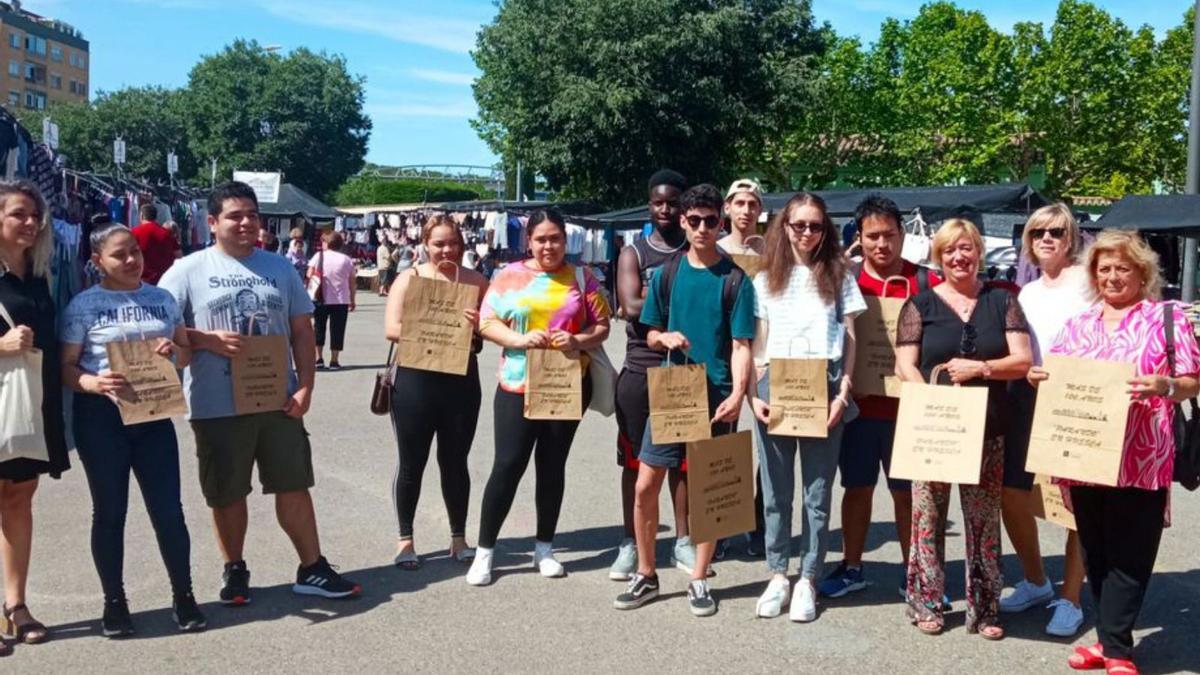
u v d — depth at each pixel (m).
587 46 28.58
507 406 5.41
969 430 4.41
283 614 4.98
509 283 5.50
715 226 5.04
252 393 4.92
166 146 60.56
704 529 4.91
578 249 23.42
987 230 16.02
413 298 5.50
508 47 29.78
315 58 63.09
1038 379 4.33
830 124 45.59
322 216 23.72
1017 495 4.99
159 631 4.73
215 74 61.16
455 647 4.59
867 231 5.20
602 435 9.68
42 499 6.86
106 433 4.60
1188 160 15.91
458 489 5.80
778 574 5.07
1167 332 4.14
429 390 5.61
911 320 4.74
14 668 4.28
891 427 5.19
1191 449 4.16
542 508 5.61
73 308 4.60
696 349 5.04
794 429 4.81
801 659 4.48
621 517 6.80
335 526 6.49
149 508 4.73
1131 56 41.66
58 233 10.47
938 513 4.76
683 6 29.09
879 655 4.54
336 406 10.89
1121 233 4.31
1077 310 4.99
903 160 46.12
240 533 5.10
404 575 5.60
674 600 5.25
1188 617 5.06
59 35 116.38
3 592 5.13
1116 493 4.25
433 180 61.97
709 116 29.55
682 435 4.86
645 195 30.14
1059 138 43.00
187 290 4.92
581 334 5.43
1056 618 4.80
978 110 43.22
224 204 4.96
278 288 5.10
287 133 60.44
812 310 4.87
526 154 30.44
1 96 107.75
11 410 4.25
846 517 5.35
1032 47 42.91
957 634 4.80
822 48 33.50
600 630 4.81
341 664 4.38
